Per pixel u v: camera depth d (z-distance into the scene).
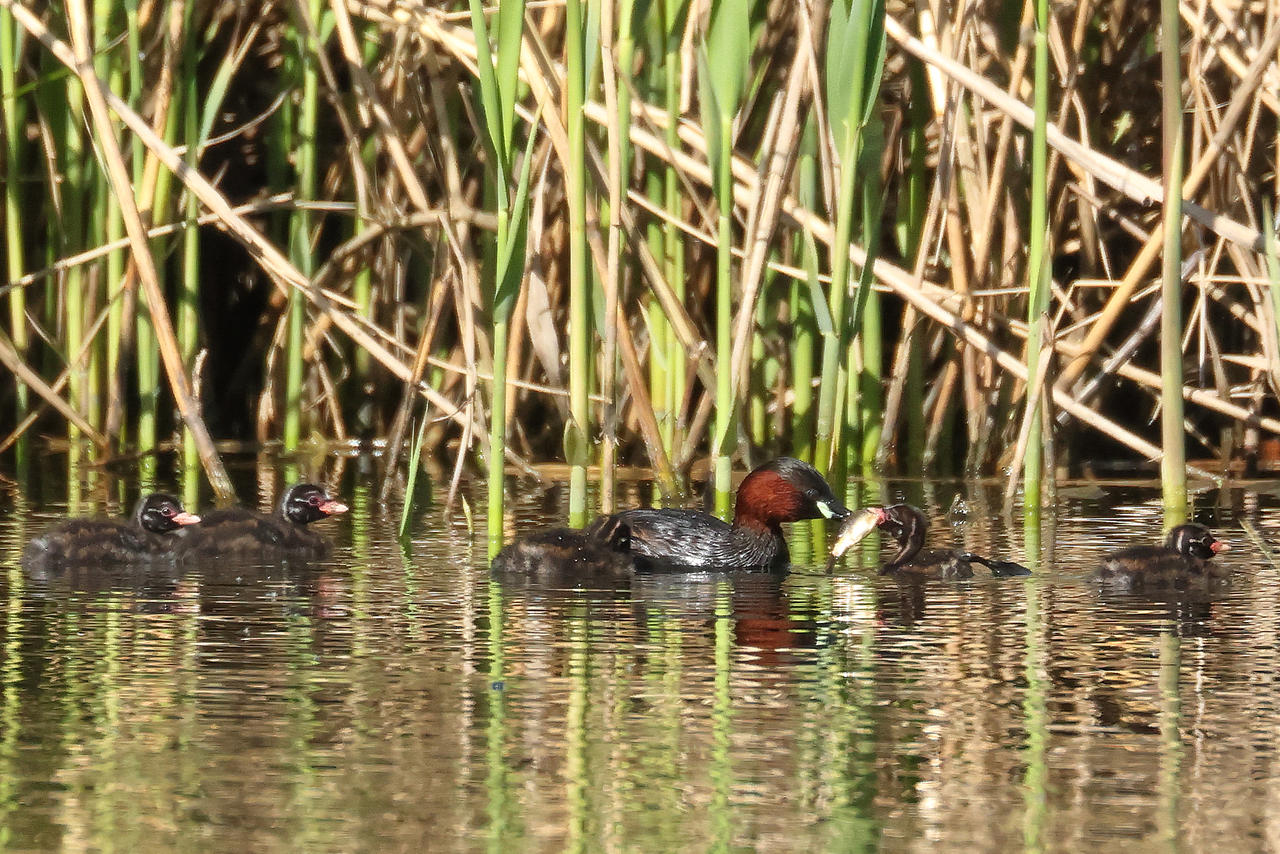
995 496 15.52
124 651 8.76
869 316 17.17
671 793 6.50
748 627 9.60
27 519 13.62
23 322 17.34
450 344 18.75
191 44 16.66
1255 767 6.84
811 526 14.74
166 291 19.17
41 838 5.98
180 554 12.05
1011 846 5.99
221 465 14.91
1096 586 11.12
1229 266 17.41
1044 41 13.69
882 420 18.41
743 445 17.06
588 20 12.81
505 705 7.71
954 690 8.04
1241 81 15.28
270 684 8.05
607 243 15.70
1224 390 16.25
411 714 7.54
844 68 13.62
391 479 16.42
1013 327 16.48
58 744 7.05
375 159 17.53
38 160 18.53
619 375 17.27
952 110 15.39
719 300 13.77
